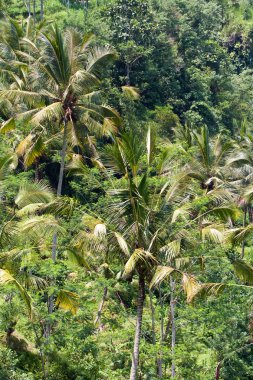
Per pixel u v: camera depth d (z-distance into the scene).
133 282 29.47
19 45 37.03
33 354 26.98
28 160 28.72
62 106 26.92
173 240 20.14
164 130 57.56
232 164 37.31
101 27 63.53
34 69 26.97
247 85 82.81
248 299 28.61
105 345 27.05
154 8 79.38
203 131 35.69
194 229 22.64
